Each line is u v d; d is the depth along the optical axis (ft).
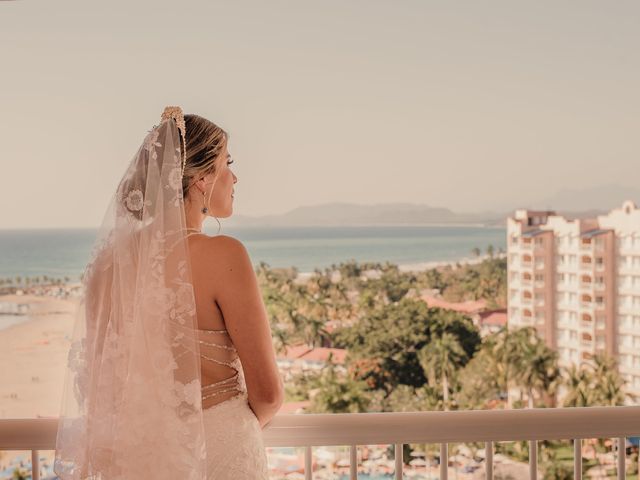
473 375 133.28
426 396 132.57
